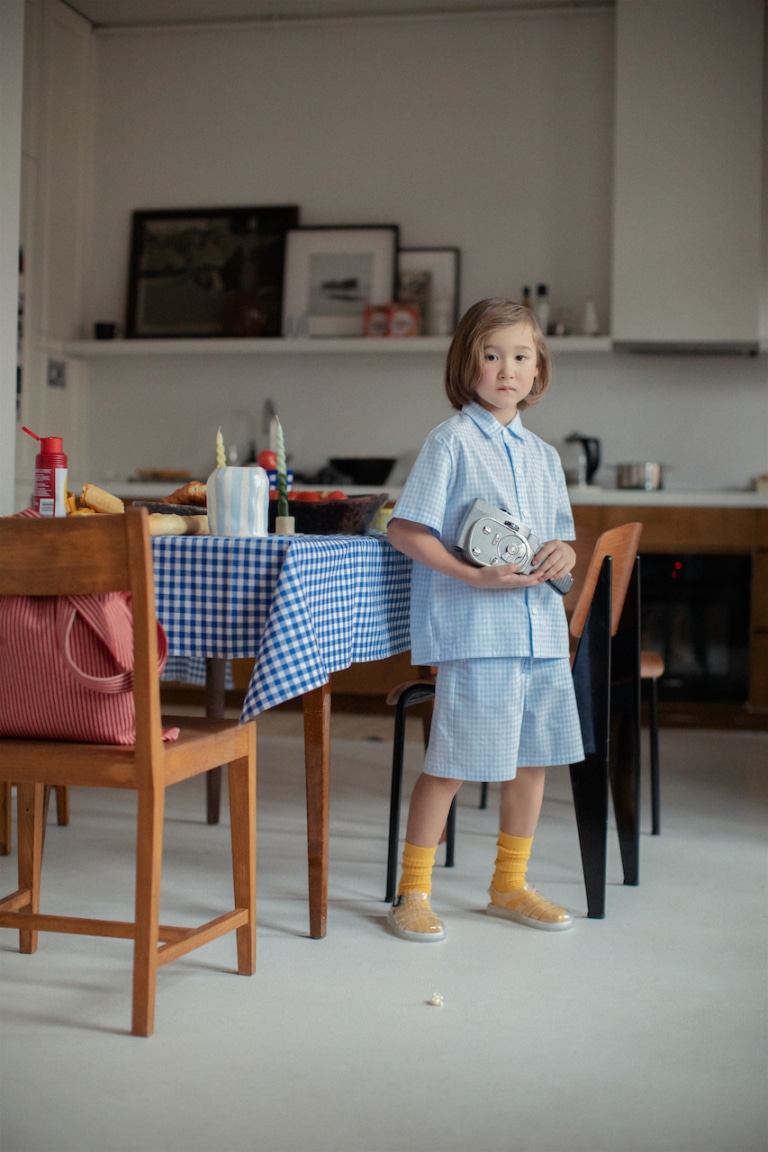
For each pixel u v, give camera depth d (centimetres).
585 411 484
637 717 221
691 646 433
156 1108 130
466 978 172
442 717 190
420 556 187
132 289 508
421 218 493
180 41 507
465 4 479
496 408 199
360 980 171
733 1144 124
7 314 288
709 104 439
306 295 495
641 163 443
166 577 171
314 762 186
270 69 501
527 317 195
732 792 313
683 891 219
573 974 175
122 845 246
